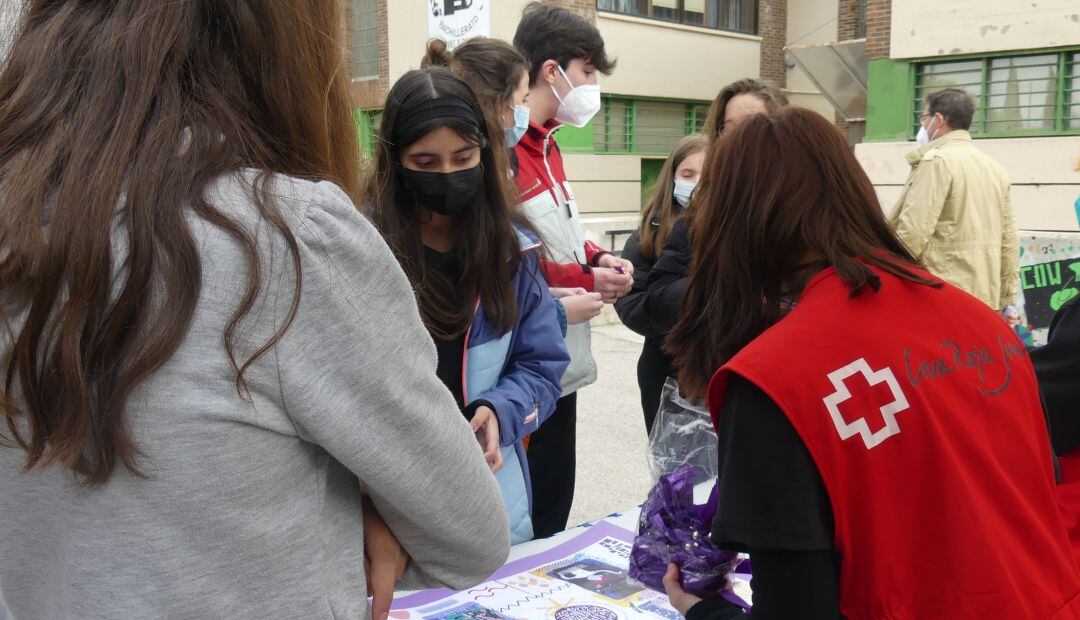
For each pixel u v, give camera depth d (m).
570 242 2.60
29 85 0.76
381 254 0.81
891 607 1.04
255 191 0.75
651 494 1.48
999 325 1.21
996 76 9.82
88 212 0.70
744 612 1.25
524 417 1.85
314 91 0.87
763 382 1.03
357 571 0.85
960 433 1.08
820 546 1.02
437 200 1.77
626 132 14.87
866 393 1.04
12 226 0.70
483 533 0.91
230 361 0.73
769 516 1.02
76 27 0.78
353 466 0.79
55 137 0.74
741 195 1.18
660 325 2.74
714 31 15.52
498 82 2.30
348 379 0.77
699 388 1.32
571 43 2.70
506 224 1.90
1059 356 1.58
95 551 0.73
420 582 0.95
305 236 0.75
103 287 0.70
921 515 1.05
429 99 1.73
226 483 0.73
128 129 0.73
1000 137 9.78
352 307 0.77
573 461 2.65
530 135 2.58
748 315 1.19
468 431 0.90
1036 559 1.10
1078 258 5.77
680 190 2.81
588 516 3.73
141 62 0.76
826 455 1.01
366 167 1.84
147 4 0.78
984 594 1.03
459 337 1.88
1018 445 1.14
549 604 1.62
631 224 8.76
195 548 0.73
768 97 2.85
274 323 0.74
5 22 0.82
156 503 0.72
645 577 1.42
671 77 15.07
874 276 1.12
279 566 0.77
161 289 0.70
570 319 2.27
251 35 0.81
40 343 0.70
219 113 0.78
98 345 0.70
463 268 1.86
